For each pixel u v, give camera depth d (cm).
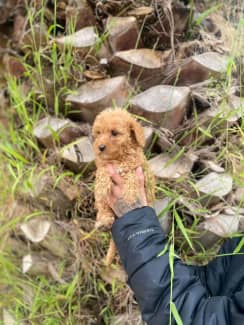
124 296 92
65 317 92
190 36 107
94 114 96
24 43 110
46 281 94
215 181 90
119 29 96
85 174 97
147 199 73
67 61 97
